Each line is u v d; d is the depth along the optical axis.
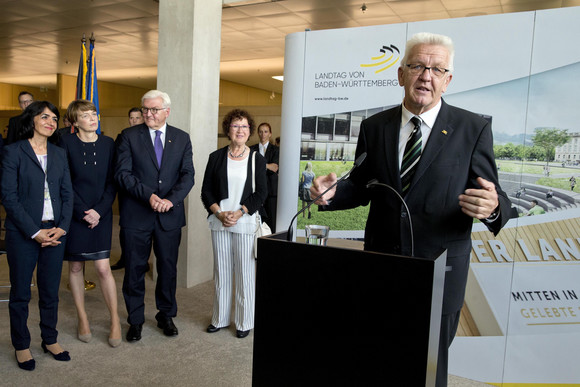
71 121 2.96
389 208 1.82
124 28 7.80
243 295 3.22
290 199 3.24
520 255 2.55
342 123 3.04
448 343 1.79
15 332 2.64
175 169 3.16
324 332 1.19
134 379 2.59
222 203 3.22
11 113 12.73
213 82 4.50
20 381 2.52
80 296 3.06
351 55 2.99
